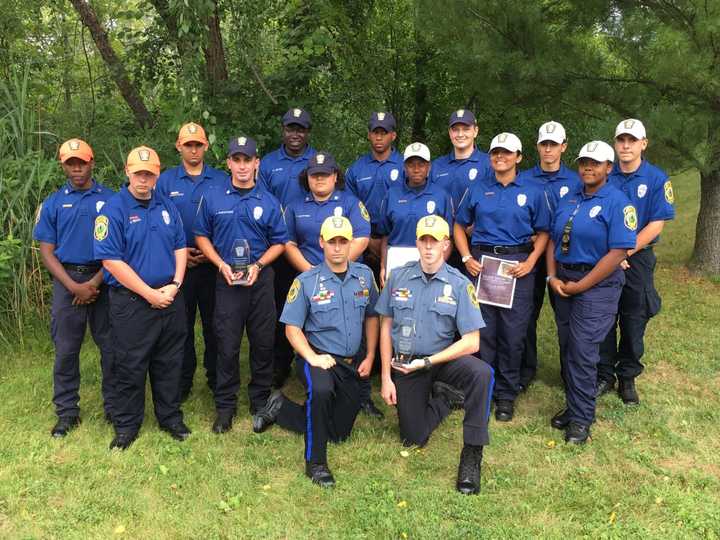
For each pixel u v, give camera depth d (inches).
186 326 157.2
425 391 148.9
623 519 124.2
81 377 192.4
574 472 140.4
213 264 174.1
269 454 149.2
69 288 151.9
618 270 153.6
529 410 173.6
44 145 262.2
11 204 207.3
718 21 197.6
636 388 182.7
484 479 138.2
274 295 178.7
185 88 235.0
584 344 152.2
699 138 230.7
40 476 136.6
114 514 125.2
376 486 134.7
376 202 190.5
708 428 158.9
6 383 185.2
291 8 295.4
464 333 142.6
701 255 295.3
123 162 250.5
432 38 271.7
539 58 245.0
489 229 167.8
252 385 168.4
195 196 169.2
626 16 236.4
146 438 154.0
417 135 426.6
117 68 301.9
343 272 150.6
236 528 121.0
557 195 175.3
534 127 381.7
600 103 260.4
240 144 155.7
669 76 215.2
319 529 121.3
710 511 124.4
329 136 305.4
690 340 215.8
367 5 347.3
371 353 153.5
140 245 143.3
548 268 169.5
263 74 292.0
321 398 137.0
